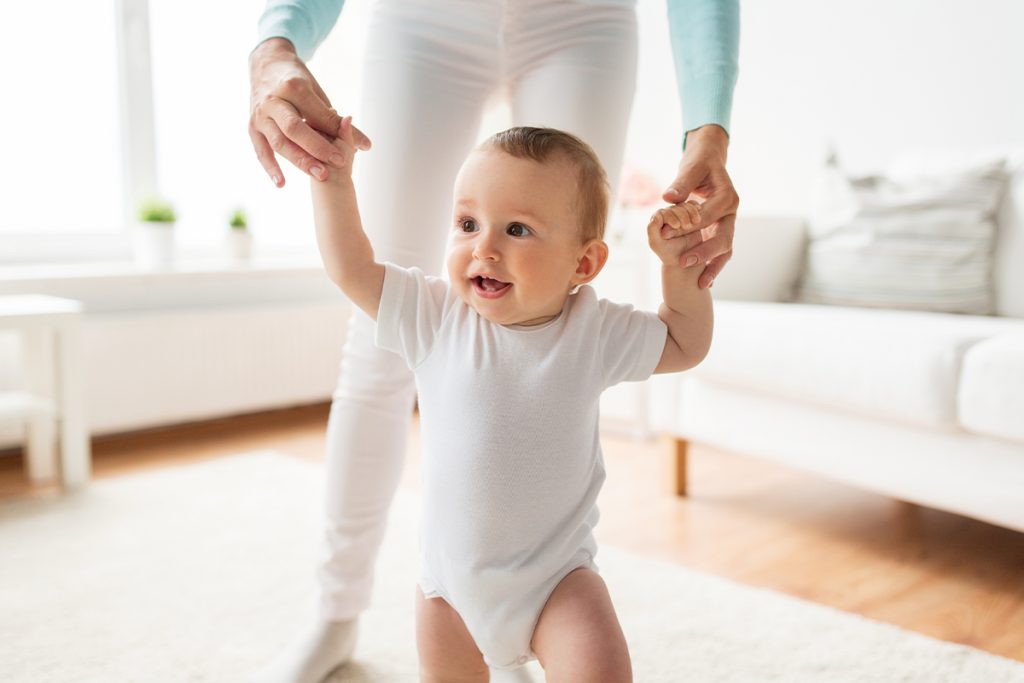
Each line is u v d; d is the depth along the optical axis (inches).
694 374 94.1
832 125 126.6
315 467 110.6
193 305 132.6
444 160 52.4
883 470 79.6
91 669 58.8
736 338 89.0
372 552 56.1
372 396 53.9
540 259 38.1
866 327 79.5
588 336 39.8
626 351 40.4
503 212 38.1
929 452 76.5
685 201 41.0
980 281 96.7
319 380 143.1
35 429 104.3
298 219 152.5
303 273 133.0
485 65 51.7
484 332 39.8
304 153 38.7
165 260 124.9
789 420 87.4
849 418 82.5
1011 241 97.0
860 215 104.4
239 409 134.0
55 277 111.9
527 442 38.6
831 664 60.2
